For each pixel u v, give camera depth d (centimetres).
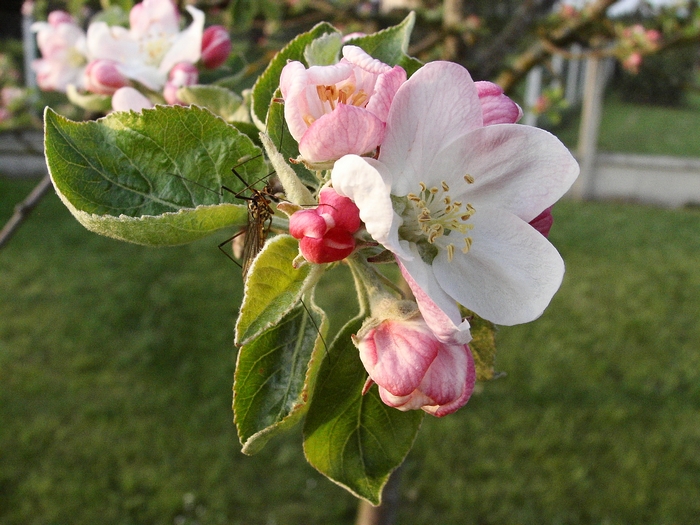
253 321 11
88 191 13
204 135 14
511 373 63
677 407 59
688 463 52
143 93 19
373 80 12
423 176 12
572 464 52
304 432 14
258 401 14
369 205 10
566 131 177
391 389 12
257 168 14
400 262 11
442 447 54
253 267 11
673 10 53
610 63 223
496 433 55
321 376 14
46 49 24
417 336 12
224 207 13
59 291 77
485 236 12
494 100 13
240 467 52
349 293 76
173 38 19
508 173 12
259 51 47
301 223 11
